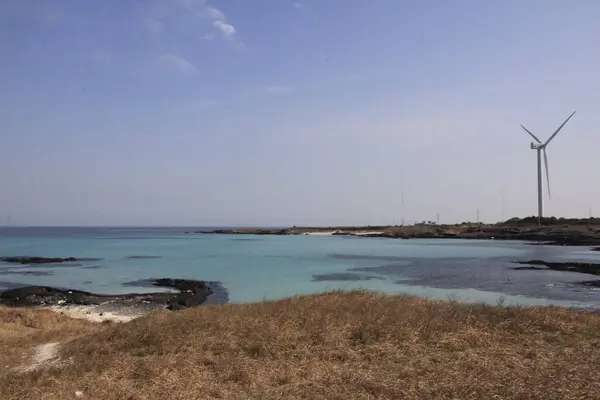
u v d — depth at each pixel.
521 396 8.62
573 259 68.56
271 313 16.36
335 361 11.76
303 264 64.19
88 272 54.66
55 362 13.16
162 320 16.84
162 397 9.27
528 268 56.31
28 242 135.00
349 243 129.38
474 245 112.69
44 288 39.81
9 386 10.25
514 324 14.46
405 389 9.12
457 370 10.20
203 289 39.62
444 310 16.02
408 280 46.03
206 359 11.87
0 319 21.95
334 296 20.41
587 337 13.65
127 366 11.45
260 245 118.81
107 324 23.03
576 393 8.66
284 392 9.27
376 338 13.35
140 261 69.69
